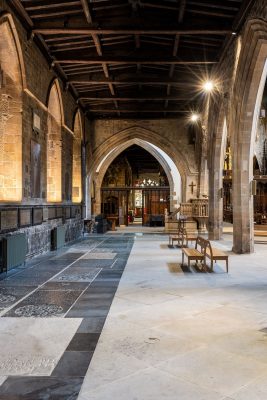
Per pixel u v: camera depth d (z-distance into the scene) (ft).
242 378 10.37
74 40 37.78
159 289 21.31
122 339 13.39
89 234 62.80
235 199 37.01
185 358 11.71
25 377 10.50
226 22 33.17
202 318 15.83
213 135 48.42
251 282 23.15
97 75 47.60
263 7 26.04
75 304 18.16
